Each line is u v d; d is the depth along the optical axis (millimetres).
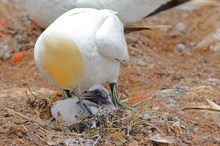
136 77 12734
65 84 9453
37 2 11820
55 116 9875
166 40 15180
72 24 9359
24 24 14922
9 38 14414
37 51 9305
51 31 9148
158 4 12555
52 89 12102
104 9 10891
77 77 9367
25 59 13633
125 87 12250
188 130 9672
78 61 9219
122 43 9766
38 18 12164
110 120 9500
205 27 15984
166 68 13383
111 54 9539
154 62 13664
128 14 12242
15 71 13164
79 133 9359
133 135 9375
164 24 16219
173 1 12875
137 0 12109
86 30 9367
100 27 9578
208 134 9609
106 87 11945
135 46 14305
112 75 10008
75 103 9859
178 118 10023
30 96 11258
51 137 9195
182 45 14828
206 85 12117
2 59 13766
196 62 13938
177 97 11297
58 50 9078
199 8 16938
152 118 9781
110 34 9500
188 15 16844
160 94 11469
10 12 16062
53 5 11680
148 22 16016
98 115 9453
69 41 9109
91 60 9375
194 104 10930
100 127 9320
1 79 12758
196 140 9367
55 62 9180
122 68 13094
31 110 10383
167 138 9281
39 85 12383
